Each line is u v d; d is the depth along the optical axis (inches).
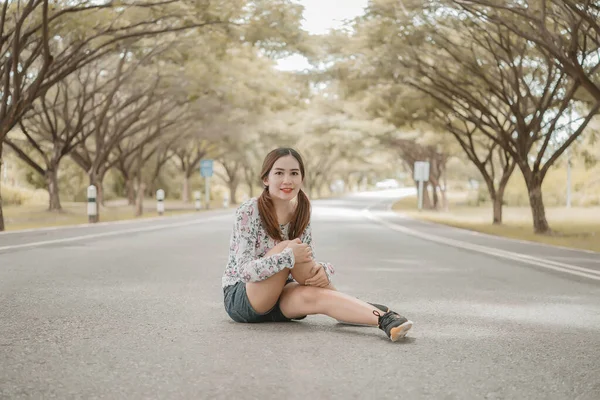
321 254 473.4
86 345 171.9
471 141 1048.8
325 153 2410.2
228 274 199.8
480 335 191.8
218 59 874.8
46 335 184.9
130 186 1807.3
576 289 302.8
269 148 1978.3
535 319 221.5
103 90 1189.1
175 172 2479.1
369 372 146.6
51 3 669.3
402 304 251.9
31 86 675.4
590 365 156.6
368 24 801.6
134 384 134.7
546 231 802.8
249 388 132.4
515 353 168.6
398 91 954.1
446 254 485.7
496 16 632.4
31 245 510.3
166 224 862.5
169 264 386.6
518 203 2145.7
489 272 371.2
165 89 1136.2
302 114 1724.9
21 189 1811.0
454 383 138.8
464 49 844.0
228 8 706.2
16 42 640.4
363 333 189.5
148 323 203.8
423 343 178.5
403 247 545.0
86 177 2018.9
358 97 1020.5
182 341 177.0
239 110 1469.0
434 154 1759.4
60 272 341.4
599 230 888.9
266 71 1158.3
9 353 162.4
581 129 797.2
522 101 856.3
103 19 698.8
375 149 1927.9
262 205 190.4
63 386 132.9
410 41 792.3
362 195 3922.2
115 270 353.4
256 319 198.7
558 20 685.9
